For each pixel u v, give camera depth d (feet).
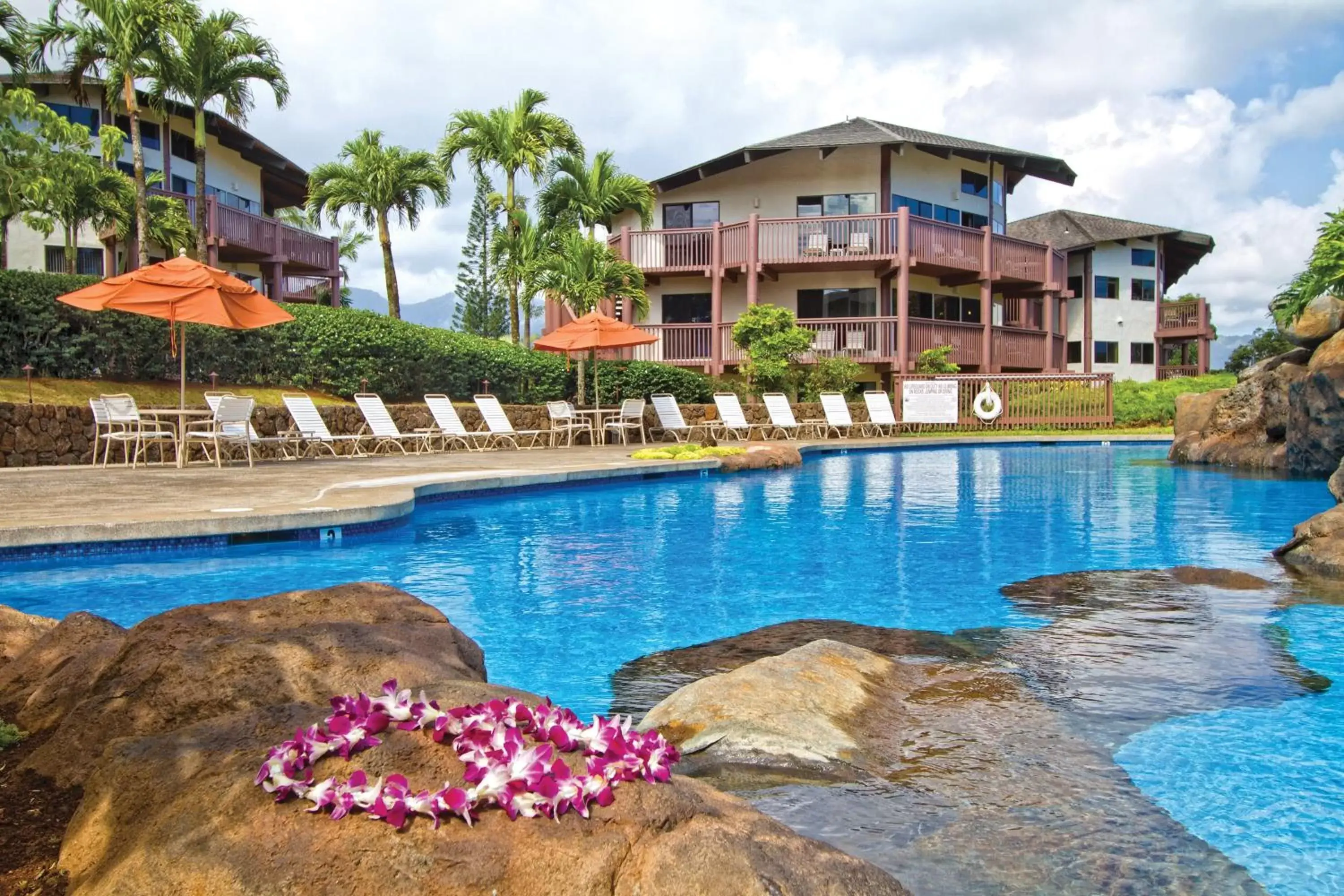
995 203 103.65
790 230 84.74
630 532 25.91
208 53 69.26
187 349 51.24
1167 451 62.34
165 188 83.15
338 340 58.13
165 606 16.53
